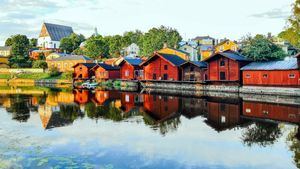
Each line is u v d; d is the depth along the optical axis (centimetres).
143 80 7150
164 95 5062
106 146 1828
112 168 1458
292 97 4431
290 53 8969
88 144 1862
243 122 2612
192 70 6397
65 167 1445
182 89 6356
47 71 10575
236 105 3672
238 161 1606
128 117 2850
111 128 2342
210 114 3027
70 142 1902
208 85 5897
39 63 10831
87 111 3225
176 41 13100
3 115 2920
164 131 2255
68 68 10900
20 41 13550
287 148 1831
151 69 7075
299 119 2739
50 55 12062
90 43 12575
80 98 4566
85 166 1469
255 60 5566
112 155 1655
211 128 2372
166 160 1599
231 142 1961
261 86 5125
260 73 5131
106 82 8031
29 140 1927
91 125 2453
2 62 11581
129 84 7512
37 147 1769
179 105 3712
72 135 2092
